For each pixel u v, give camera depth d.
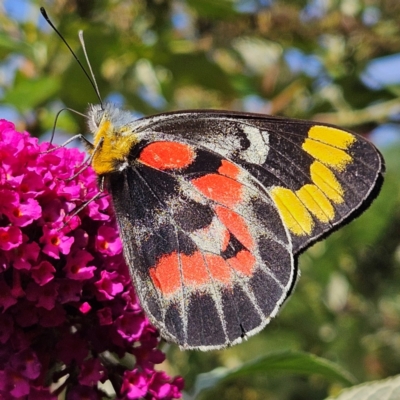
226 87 0.31
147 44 0.29
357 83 0.31
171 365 0.31
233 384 0.38
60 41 0.28
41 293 0.21
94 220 0.22
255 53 0.35
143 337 0.22
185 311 0.22
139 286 0.22
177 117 0.22
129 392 0.21
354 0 0.31
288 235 0.22
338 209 0.22
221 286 0.22
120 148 0.22
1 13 0.29
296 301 0.38
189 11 0.30
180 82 0.31
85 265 0.21
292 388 0.39
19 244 0.21
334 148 0.22
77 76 0.28
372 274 0.39
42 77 0.27
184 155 0.22
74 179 0.22
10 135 0.21
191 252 0.22
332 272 0.35
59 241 0.21
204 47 0.30
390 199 0.31
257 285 0.22
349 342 0.39
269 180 0.22
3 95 0.28
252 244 0.22
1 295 0.21
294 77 0.32
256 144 0.22
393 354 0.40
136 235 0.22
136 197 0.22
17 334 0.21
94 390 0.22
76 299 0.21
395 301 0.39
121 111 0.23
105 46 0.28
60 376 0.22
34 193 0.21
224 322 0.22
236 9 0.29
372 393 0.23
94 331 0.22
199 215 0.22
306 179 0.22
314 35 0.30
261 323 0.22
